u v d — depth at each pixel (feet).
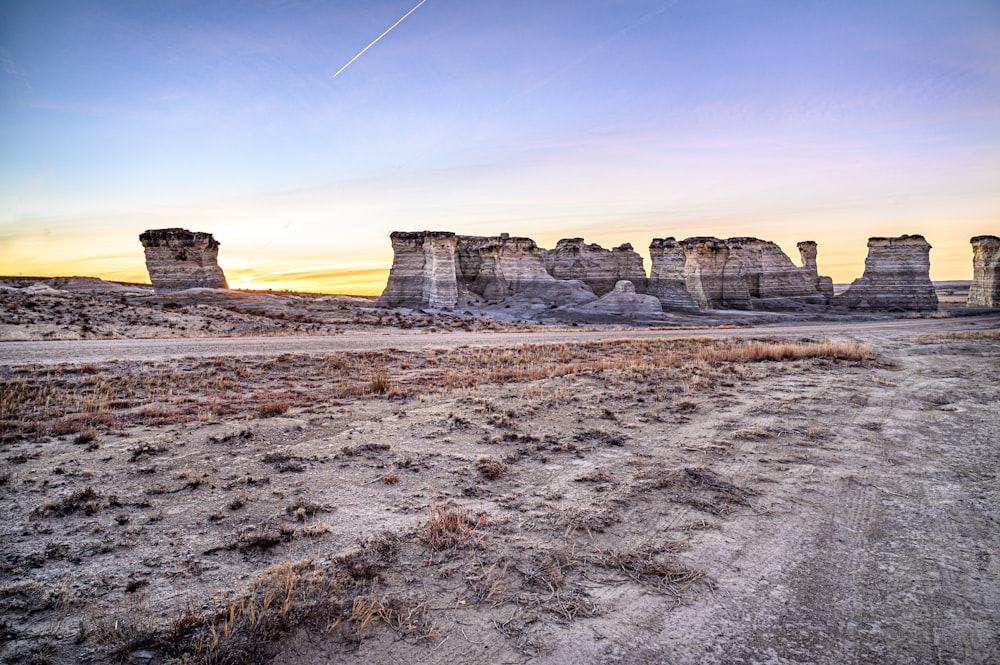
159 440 32.63
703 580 17.60
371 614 15.47
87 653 13.74
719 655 13.89
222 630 14.66
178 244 231.09
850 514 22.94
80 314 113.50
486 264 261.03
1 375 51.24
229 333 116.47
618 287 232.12
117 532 20.65
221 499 23.97
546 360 72.49
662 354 78.64
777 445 33.30
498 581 17.37
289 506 23.25
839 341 99.19
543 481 26.89
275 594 16.21
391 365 67.00
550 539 20.51
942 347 89.92
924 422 38.75
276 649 14.02
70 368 54.60
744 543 20.25
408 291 242.58
